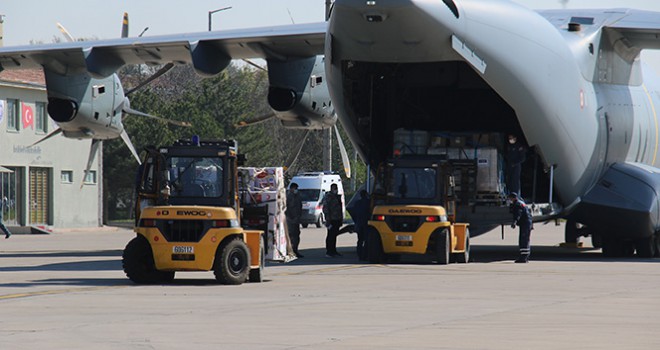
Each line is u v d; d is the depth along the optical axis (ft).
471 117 155.53
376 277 110.01
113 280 105.19
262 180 135.23
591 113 150.92
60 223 304.30
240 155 104.73
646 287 98.17
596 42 152.66
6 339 60.34
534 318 71.36
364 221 142.61
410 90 154.81
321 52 154.51
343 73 138.00
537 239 234.38
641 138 169.68
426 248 129.39
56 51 151.84
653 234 153.69
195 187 101.76
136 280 100.22
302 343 58.75
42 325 66.85
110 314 73.15
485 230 153.99
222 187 101.55
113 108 163.32
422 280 105.91
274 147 506.48
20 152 289.53
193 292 90.89
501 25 132.46
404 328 65.57
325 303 81.41
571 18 157.79
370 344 58.29
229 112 451.12
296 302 82.12
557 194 154.40
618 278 109.91
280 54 155.12
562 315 73.31
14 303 80.94
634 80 168.55
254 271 102.06
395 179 133.80
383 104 149.07
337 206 153.69
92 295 87.86
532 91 137.90
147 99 424.05
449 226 131.03
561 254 166.91
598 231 158.81
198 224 98.32
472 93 154.20
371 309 76.84
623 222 152.97
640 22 153.79
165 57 158.71
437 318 71.26
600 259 150.92
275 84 157.48
